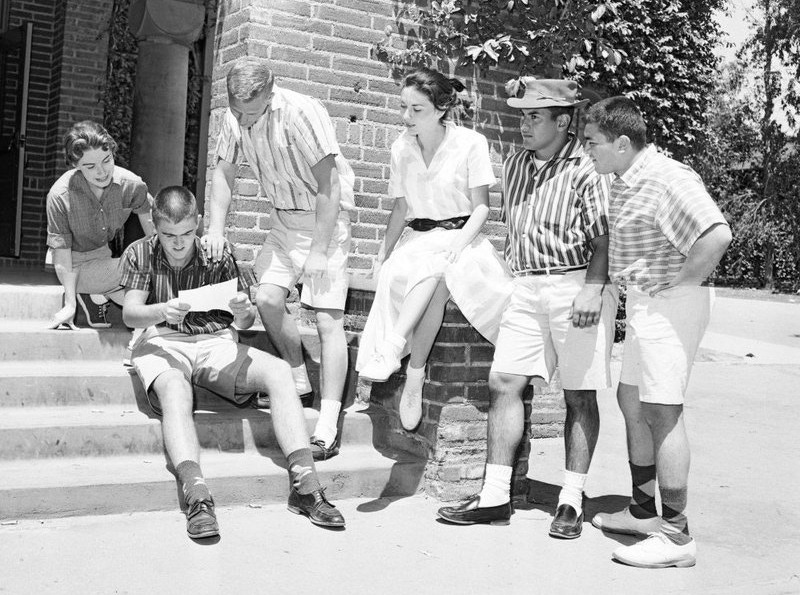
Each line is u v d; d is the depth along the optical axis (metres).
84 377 4.75
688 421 7.88
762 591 3.73
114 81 10.45
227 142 4.78
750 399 9.11
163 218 4.28
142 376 4.38
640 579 3.80
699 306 4.05
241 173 5.72
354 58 6.09
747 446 6.95
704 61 14.84
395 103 6.25
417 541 4.12
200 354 4.61
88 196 5.11
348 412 5.21
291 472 4.34
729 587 3.75
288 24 5.86
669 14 13.90
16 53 10.36
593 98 5.48
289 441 4.36
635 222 4.08
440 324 4.79
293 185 4.68
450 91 4.65
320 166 4.53
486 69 6.48
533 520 4.61
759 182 33.50
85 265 5.35
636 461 4.45
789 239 29.91
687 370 4.04
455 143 4.70
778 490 5.61
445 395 4.80
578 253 4.39
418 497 4.83
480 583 3.63
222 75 5.97
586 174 4.34
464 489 4.82
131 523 4.05
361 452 4.99
